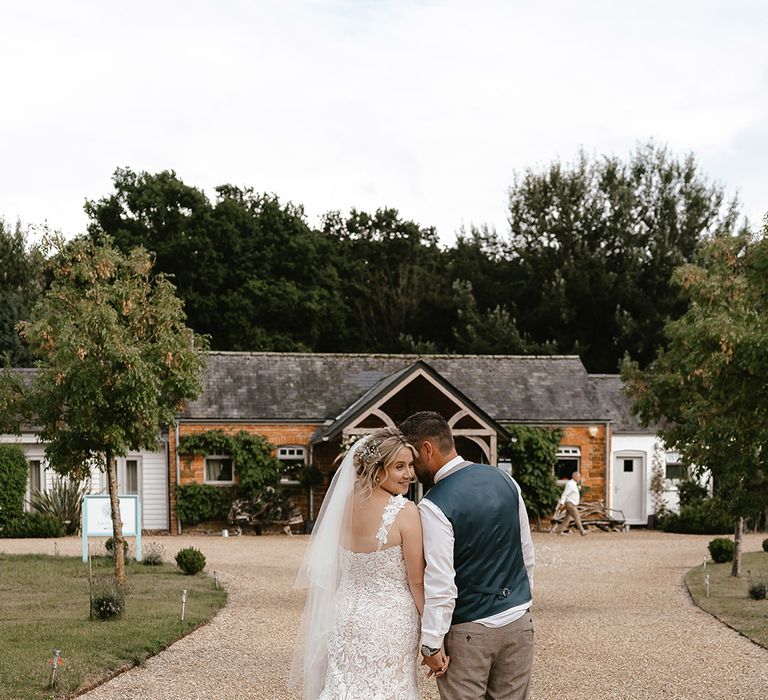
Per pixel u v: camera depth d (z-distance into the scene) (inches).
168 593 554.6
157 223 1708.9
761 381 396.5
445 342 1849.2
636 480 1200.2
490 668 195.5
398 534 198.4
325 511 208.2
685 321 634.8
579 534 1081.4
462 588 194.2
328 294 1752.0
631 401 1239.5
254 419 1106.7
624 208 1720.0
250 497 1095.6
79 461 547.2
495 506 196.9
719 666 361.7
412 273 1948.8
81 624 425.1
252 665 359.6
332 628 202.4
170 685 322.3
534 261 1774.1
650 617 494.0
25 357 1585.9
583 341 1718.8
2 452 1027.3
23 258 1791.3
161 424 577.0
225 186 1859.0
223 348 1663.4
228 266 1676.9
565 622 480.1
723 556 768.3
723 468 461.7
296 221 1755.7
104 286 538.9
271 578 663.1
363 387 1177.4
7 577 617.6
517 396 1186.0
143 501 1095.0
